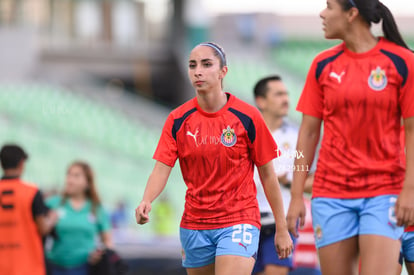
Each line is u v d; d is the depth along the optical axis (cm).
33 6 9781
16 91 8856
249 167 1367
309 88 1399
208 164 1338
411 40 11706
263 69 10525
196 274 1424
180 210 7256
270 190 1375
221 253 1318
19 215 2077
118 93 10000
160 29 10238
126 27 10125
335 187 1336
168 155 1366
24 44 9406
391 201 1290
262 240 1777
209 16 10588
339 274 1329
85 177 2392
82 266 2378
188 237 1380
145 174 8194
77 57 9875
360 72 1320
